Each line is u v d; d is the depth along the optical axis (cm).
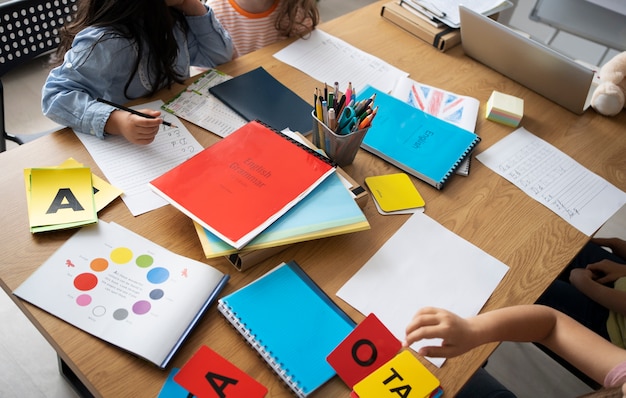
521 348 164
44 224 84
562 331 87
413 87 129
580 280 119
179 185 89
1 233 83
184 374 71
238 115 112
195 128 108
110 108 101
